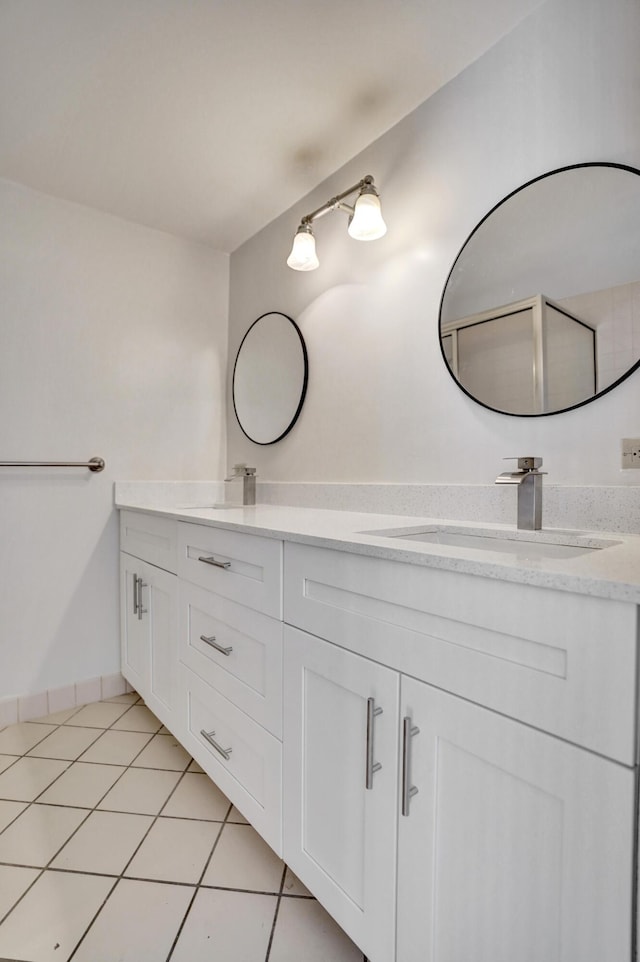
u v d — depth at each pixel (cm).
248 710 120
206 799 146
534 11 122
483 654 69
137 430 219
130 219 215
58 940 100
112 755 169
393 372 158
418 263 151
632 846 55
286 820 107
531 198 123
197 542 145
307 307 194
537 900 63
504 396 128
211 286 241
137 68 137
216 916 106
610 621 56
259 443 219
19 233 191
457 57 134
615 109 109
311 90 145
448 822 73
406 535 120
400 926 80
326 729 96
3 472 190
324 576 97
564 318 116
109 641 214
